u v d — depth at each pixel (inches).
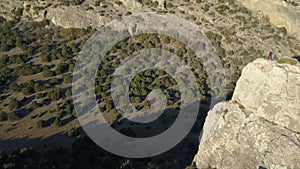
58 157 2162.9
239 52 3634.4
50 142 2413.9
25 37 3563.0
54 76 3088.1
